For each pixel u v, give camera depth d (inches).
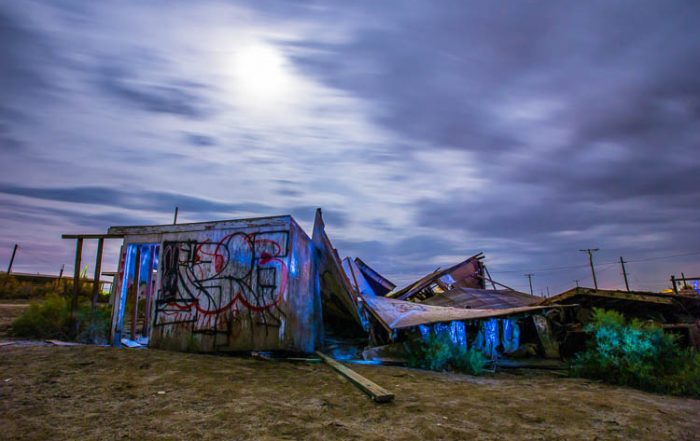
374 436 133.8
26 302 874.1
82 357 243.9
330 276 430.0
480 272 740.0
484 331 399.9
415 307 445.7
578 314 451.5
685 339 350.0
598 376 297.1
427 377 268.2
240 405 162.4
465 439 136.3
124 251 365.7
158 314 329.4
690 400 229.8
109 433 123.5
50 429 124.1
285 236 326.3
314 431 135.4
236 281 324.8
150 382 194.2
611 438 146.1
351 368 281.4
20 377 188.4
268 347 306.7
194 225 346.3
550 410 184.5
